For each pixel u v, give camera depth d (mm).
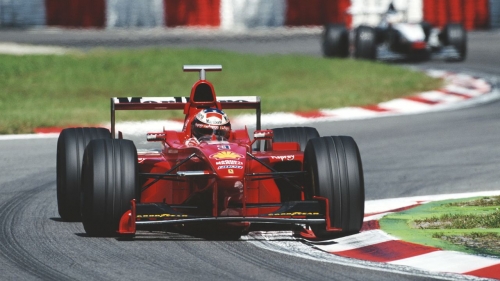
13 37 114938
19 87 75500
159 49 96750
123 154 27797
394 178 40188
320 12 125125
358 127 56188
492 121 57312
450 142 49875
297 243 27453
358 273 23391
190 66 34156
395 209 33250
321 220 27094
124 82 78938
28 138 51719
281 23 126500
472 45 106688
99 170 27375
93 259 25172
